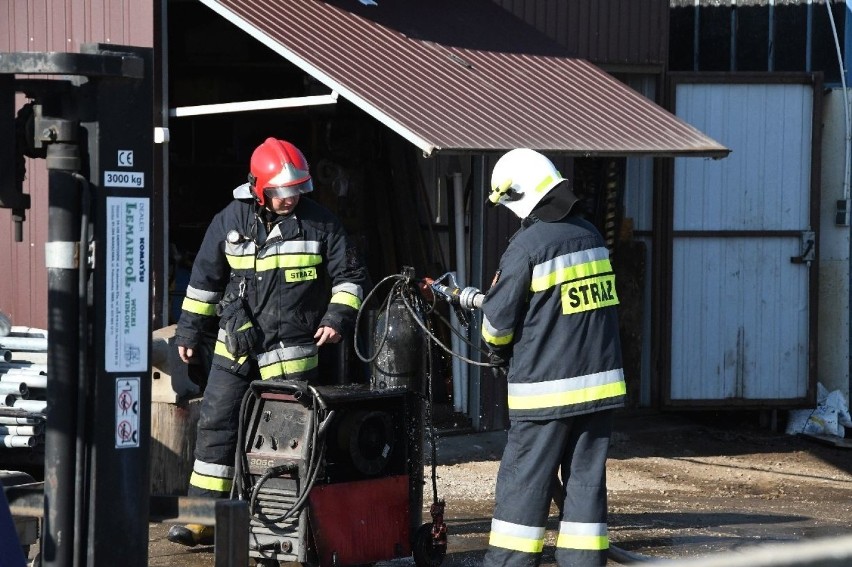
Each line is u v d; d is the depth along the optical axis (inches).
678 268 631.2
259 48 631.2
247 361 343.9
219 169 644.1
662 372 630.5
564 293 305.7
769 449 599.5
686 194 630.5
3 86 219.0
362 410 327.6
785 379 634.8
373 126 636.1
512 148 432.1
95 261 219.5
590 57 613.0
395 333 340.8
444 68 496.1
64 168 218.5
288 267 343.3
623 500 476.4
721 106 630.5
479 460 525.7
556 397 304.3
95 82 217.8
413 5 557.6
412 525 340.5
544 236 308.8
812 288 633.0
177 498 230.4
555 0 605.0
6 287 505.7
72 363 219.8
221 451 344.5
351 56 467.2
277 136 648.4
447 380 553.3
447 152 409.4
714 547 393.1
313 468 311.9
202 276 352.8
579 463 309.1
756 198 633.0
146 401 226.1
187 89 635.5
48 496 220.5
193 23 630.5
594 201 629.0
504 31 570.9
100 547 220.1
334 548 319.3
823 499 494.6
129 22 465.4
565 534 307.3
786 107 632.4
